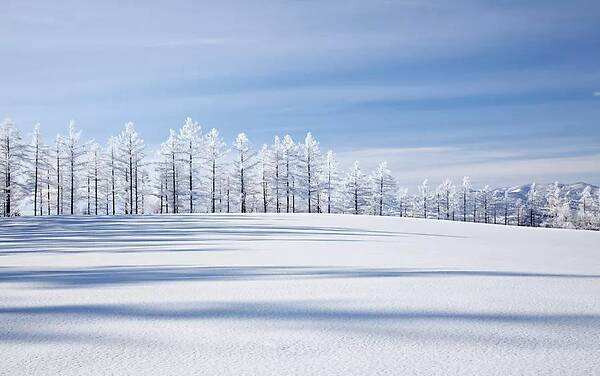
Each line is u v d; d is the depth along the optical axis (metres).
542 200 98.12
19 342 2.89
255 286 4.97
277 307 3.87
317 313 3.63
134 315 3.61
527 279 5.42
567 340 2.86
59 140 51.69
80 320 3.46
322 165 59.16
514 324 3.25
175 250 9.82
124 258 8.30
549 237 14.23
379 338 2.92
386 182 66.12
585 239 13.37
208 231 16.39
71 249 10.21
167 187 53.34
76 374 2.33
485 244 11.30
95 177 55.81
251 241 12.22
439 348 2.71
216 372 2.34
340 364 2.44
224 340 2.90
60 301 4.21
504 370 2.33
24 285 5.19
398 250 9.62
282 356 2.58
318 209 58.56
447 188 86.19
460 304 3.94
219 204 58.03
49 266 7.15
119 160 52.28
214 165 53.41
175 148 52.66
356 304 3.97
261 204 64.62
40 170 48.53
